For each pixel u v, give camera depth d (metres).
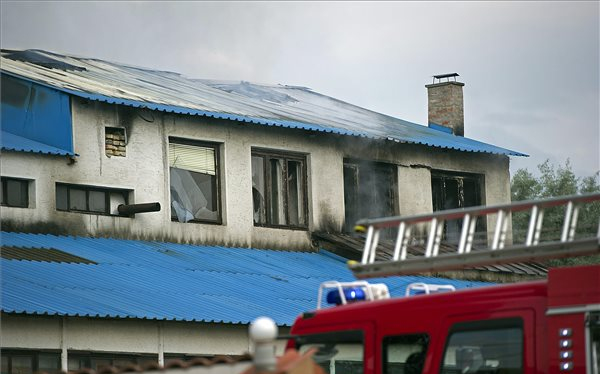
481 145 40.44
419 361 12.20
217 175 32.91
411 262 12.36
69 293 23.58
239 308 25.75
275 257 32.56
